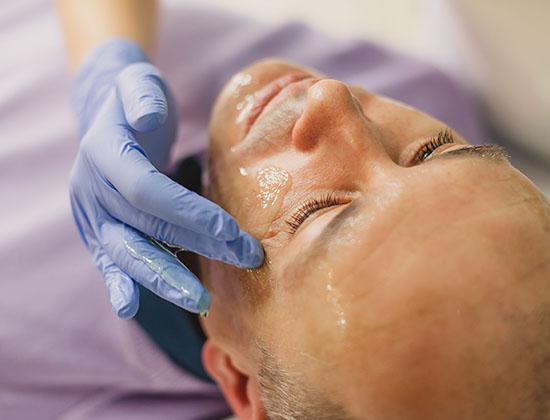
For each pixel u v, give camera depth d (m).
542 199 0.84
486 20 1.62
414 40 2.21
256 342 0.89
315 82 0.99
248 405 1.03
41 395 1.39
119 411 1.40
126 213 0.92
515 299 0.75
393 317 0.75
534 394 0.76
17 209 1.47
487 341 0.74
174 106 1.24
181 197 0.84
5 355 1.33
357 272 0.77
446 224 0.77
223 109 1.05
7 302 1.35
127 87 1.01
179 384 1.38
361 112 0.91
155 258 0.87
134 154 0.91
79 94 1.28
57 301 1.36
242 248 0.84
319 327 0.78
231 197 0.96
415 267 0.75
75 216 1.04
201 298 0.83
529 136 1.77
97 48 1.31
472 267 0.75
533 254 0.77
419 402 0.75
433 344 0.74
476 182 0.81
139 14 1.51
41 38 1.75
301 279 0.81
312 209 0.87
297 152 0.92
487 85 1.77
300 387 0.82
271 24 1.81
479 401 0.75
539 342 0.76
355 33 2.19
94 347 1.36
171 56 1.72
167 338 1.25
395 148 0.93
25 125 1.59
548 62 1.59
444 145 0.91
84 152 0.97
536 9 1.51
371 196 0.82
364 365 0.76
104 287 1.37
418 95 1.70
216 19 1.79
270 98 1.01
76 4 1.49
